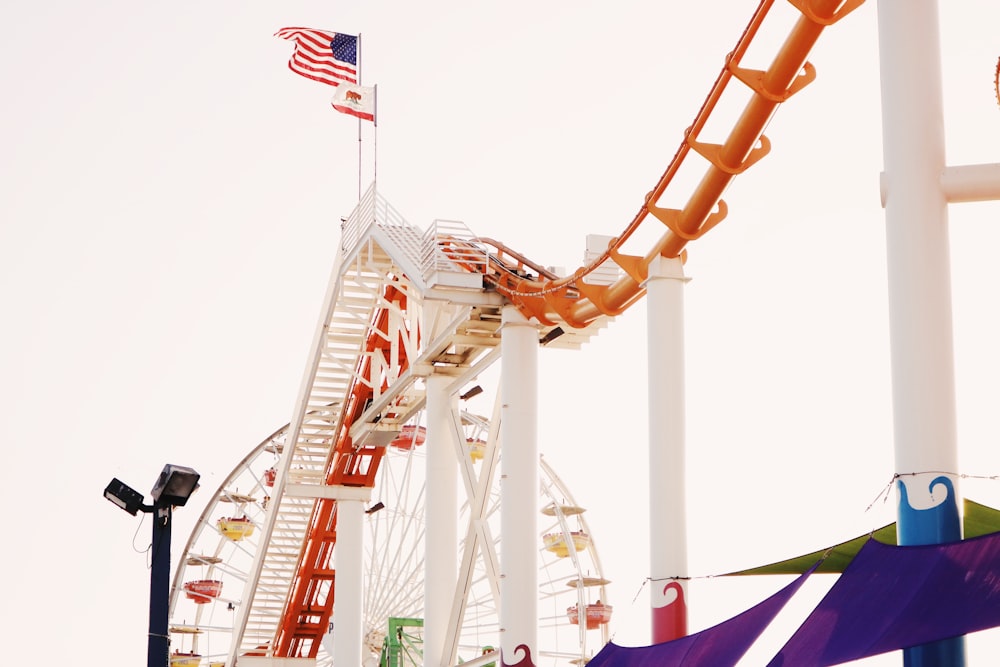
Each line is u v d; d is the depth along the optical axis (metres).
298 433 52.53
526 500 36.25
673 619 27.91
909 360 20.42
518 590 35.75
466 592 40.62
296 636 60.94
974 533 25.50
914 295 20.53
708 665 23.38
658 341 29.17
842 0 22.08
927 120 20.95
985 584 18.70
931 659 19.45
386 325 48.53
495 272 37.69
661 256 29.56
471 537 40.47
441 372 42.81
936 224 20.70
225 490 67.12
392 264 42.81
